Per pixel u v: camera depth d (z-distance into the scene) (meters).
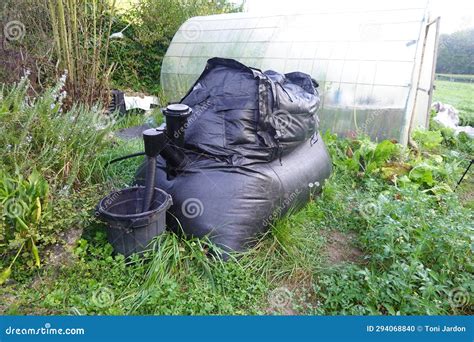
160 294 1.81
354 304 1.96
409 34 4.15
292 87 2.94
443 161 4.48
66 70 3.15
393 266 2.03
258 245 2.29
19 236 1.80
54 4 3.42
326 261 2.33
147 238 1.99
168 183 2.35
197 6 7.38
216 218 2.16
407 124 4.09
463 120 6.68
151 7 6.46
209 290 1.94
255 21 5.52
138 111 5.54
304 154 2.88
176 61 6.11
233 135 2.34
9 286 1.79
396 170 3.67
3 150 2.17
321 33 4.75
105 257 2.00
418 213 2.60
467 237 2.23
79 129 2.63
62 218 1.98
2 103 2.61
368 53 4.29
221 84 2.52
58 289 1.81
